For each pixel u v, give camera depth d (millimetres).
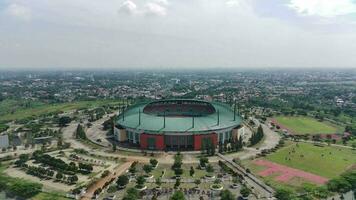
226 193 197000
